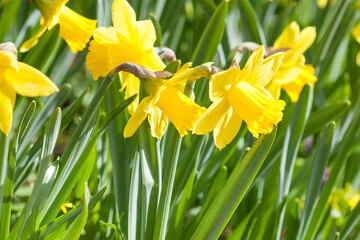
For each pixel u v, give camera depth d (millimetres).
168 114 883
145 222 939
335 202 1146
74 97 1602
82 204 920
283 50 962
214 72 878
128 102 914
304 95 1029
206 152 1060
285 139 1024
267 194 1071
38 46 1001
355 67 1483
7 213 921
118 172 983
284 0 1765
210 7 1185
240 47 1024
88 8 1312
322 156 1022
